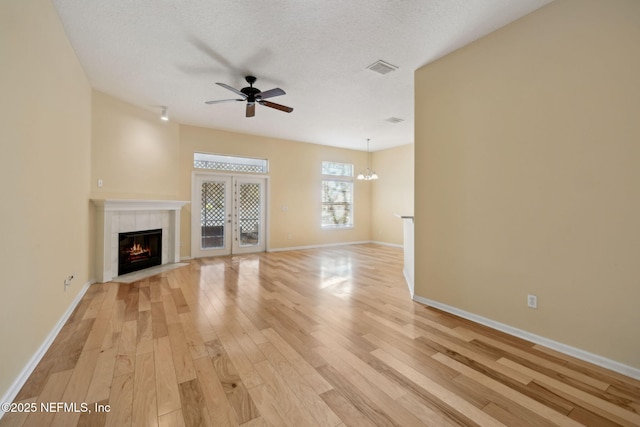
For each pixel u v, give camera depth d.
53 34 2.38
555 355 2.16
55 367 1.93
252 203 6.89
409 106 4.79
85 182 3.60
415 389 1.73
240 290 3.75
